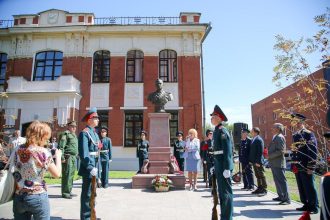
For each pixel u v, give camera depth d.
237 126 13.37
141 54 19.48
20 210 2.83
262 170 7.97
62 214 5.46
